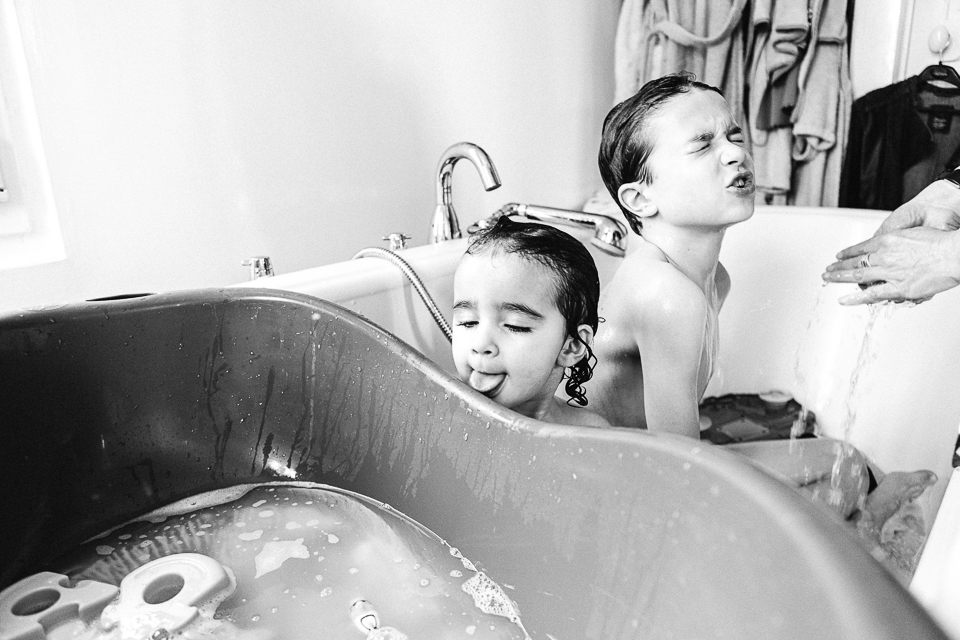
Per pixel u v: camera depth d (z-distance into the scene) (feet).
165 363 2.23
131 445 2.19
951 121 4.79
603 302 2.84
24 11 3.03
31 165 3.17
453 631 1.61
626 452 1.38
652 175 2.69
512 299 2.22
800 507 1.05
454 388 1.88
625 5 5.31
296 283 2.68
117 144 3.34
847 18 5.08
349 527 2.06
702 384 2.87
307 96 3.99
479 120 4.97
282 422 2.34
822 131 4.98
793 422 4.00
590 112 5.82
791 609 0.97
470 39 4.82
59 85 3.15
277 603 1.73
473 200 5.01
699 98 2.63
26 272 3.11
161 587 1.81
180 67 3.49
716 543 1.15
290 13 3.85
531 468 1.63
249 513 2.18
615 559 1.40
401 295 3.01
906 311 3.52
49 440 2.03
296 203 4.04
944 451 3.28
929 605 1.01
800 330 4.19
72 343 2.07
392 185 4.52
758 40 5.06
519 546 1.67
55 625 1.66
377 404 2.12
